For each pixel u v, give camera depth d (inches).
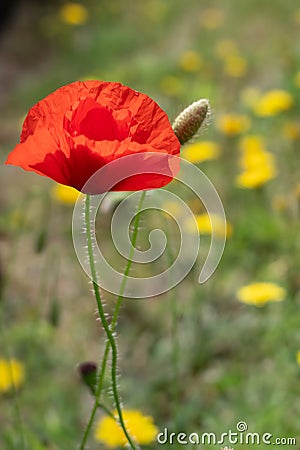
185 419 208.4
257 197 313.3
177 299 273.6
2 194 409.4
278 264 277.1
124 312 281.4
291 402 204.2
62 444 211.3
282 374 215.9
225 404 216.5
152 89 522.6
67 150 90.7
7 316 282.5
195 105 110.8
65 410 230.8
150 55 604.1
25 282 314.0
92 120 92.7
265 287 227.0
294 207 295.6
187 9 768.9
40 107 95.3
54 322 218.1
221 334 247.3
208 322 250.1
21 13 789.9
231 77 531.5
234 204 333.1
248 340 246.5
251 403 209.8
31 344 244.8
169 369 244.4
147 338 268.1
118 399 104.7
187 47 658.2
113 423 174.9
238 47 635.5
